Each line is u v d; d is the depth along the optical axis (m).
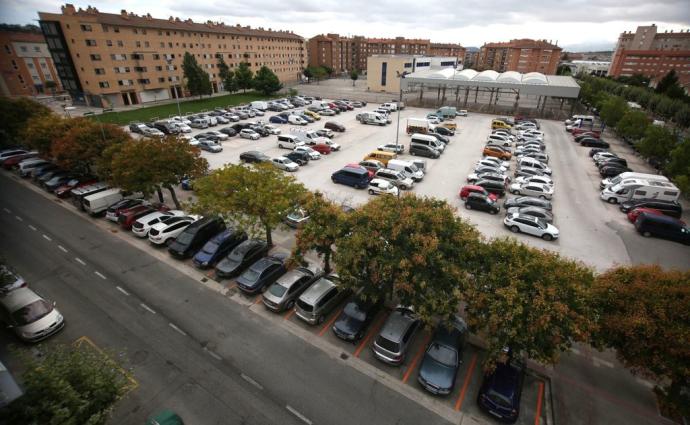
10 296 15.91
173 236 22.92
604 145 46.09
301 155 37.88
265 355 14.69
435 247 12.59
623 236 24.84
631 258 22.31
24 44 82.25
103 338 15.31
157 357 14.41
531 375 14.02
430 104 75.31
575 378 13.84
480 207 28.25
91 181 30.45
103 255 21.56
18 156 36.69
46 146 31.14
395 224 13.67
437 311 13.12
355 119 61.41
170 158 24.02
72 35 64.50
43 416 8.53
